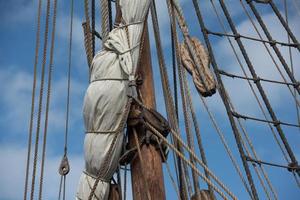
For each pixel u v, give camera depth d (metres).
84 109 6.54
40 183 7.09
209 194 6.88
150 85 6.79
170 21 8.09
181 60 8.06
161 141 6.51
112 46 6.70
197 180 6.93
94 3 8.06
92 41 7.76
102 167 6.33
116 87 6.45
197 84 7.91
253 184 7.19
